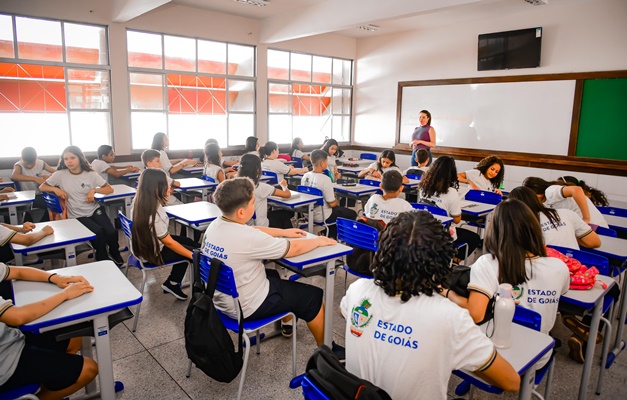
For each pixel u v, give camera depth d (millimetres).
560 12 6375
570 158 6488
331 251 2271
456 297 1616
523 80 6848
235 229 1993
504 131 7172
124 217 2934
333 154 6301
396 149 8750
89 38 5898
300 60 8570
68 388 1653
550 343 1457
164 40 6629
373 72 9117
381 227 2877
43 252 2682
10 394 1475
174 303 3188
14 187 4938
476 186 4473
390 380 1121
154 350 2551
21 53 5387
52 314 1554
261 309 2039
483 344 1088
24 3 5238
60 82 5723
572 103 6387
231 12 7102
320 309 2258
